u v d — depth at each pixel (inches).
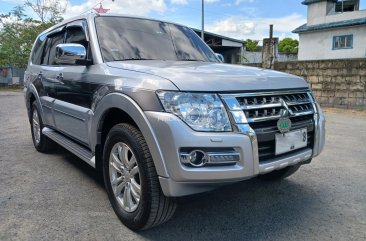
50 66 182.5
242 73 112.4
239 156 94.8
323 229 112.1
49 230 109.7
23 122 327.6
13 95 728.3
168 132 92.8
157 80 100.4
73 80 143.6
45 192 141.6
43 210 124.3
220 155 93.2
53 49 187.2
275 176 149.8
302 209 127.0
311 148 121.6
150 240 104.4
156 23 168.1
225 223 115.6
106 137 123.2
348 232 110.3
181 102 94.0
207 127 93.5
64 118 158.2
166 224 114.5
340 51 1133.1
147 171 99.6
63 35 175.6
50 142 200.7
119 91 109.6
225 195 139.2
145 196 101.1
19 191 142.4
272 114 104.4
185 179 92.7
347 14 1112.8
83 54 133.9
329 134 270.1
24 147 220.7
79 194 139.8
